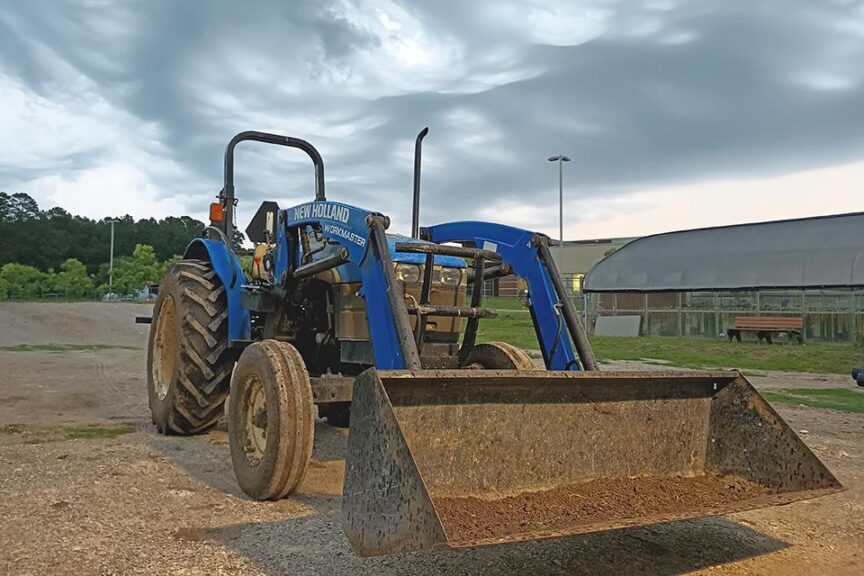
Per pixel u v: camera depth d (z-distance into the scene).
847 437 6.90
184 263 6.48
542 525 2.91
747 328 20.27
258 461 4.24
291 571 3.15
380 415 2.74
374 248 4.18
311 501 4.23
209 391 5.93
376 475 2.71
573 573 3.24
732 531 3.97
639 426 3.73
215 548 3.40
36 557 3.22
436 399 3.21
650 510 3.21
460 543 2.42
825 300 19.80
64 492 4.26
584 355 4.41
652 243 25.95
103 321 21.45
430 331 4.87
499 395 3.36
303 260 5.20
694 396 3.89
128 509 3.97
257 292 5.55
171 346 6.66
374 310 4.12
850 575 3.37
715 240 24.30
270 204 6.04
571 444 3.54
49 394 8.64
